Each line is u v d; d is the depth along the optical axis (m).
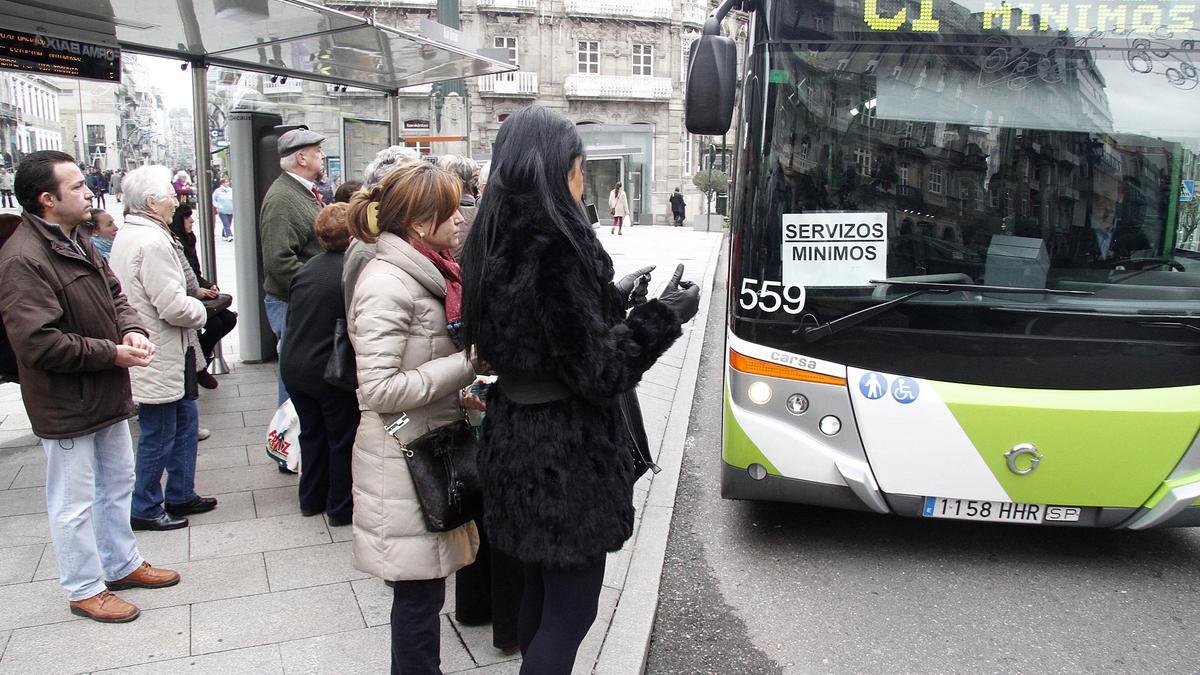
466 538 2.82
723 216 31.55
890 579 4.37
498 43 39.53
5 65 5.54
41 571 3.93
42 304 3.19
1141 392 4.00
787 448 4.29
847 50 4.16
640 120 41.56
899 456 4.17
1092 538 4.87
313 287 4.24
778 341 4.28
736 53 4.11
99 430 3.43
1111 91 4.06
